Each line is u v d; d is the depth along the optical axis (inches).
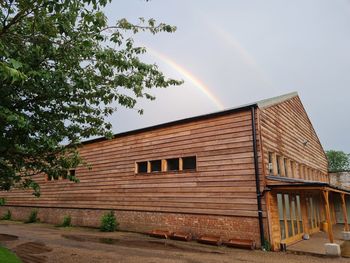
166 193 535.2
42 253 356.8
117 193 625.9
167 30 201.2
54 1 137.4
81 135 234.8
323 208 700.7
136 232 564.1
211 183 475.8
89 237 506.3
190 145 520.7
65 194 749.3
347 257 354.3
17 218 876.0
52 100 191.9
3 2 140.3
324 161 897.5
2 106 154.6
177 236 478.9
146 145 597.9
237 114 471.8
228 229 438.9
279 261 325.7
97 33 176.6
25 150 189.8
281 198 458.9
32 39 161.3
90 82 191.8
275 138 506.0
